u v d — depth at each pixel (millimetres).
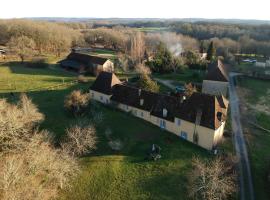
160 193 37781
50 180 36500
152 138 52438
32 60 119000
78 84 87750
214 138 48469
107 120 59281
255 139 56812
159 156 45625
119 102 64500
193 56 121938
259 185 41625
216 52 153875
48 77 96562
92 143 45938
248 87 94938
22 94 69438
